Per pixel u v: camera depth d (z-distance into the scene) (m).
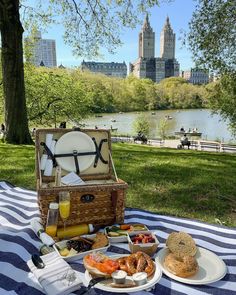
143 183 5.13
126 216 2.90
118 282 1.73
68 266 1.86
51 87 19.67
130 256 1.92
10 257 2.11
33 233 2.41
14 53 9.52
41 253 2.09
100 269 1.80
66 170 2.82
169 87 85.06
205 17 11.53
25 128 10.18
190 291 1.76
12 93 9.77
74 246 2.10
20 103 9.95
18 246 2.22
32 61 18.12
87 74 52.34
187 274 1.83
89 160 2.92
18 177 5.43
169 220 2.81
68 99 20.19
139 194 4.55
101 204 2.52
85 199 2.44
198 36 11.84
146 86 80.31
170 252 2.05
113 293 1.71
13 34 9.35
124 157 7.75
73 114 21.00
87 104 22.55
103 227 2.57
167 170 6.21
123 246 2.21
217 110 14.20
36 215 2.86
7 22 9.20
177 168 6.45
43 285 1.73
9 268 2.00
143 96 78.50
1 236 2.38
